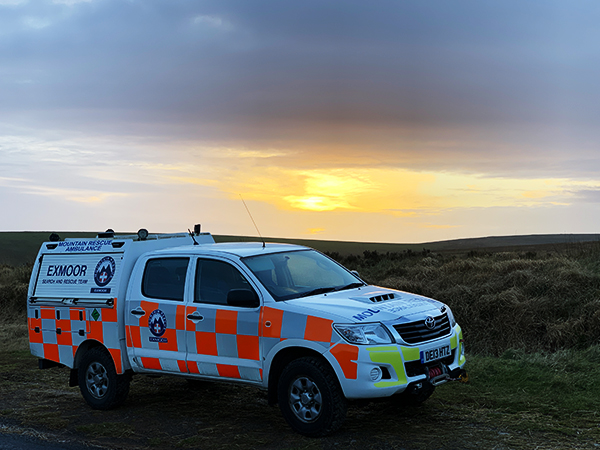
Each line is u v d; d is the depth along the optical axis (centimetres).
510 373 817
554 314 1150
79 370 786
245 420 689
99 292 771
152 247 796
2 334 1413
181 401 794
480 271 1518
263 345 631
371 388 563
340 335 578
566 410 658
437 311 642
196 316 682
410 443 574
